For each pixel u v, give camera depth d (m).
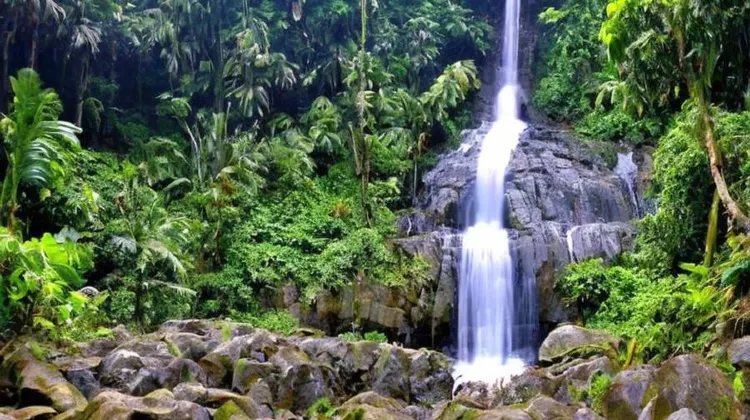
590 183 14.55
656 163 10.86
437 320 13.02
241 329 9.09
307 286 12.58
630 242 13.11
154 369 6.57
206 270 12.73
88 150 13.91
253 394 6.62
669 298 8.26
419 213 15.03
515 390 7.05
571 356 8.29
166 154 14.81
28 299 6.77
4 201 7.47
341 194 15.30
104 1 14.31
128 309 10.10
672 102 14.77
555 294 12.89
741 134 8.54
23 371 5.86
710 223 8.80
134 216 10.88
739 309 7.02
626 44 8.88
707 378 5.03
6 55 12.28
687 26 8.20
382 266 12.98
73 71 14.06
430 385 8.38
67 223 9.96
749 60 8.61
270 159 14.91
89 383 6.24
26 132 7.34
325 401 7.04
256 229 13.41
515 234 13.56
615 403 5.27
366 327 12.55
